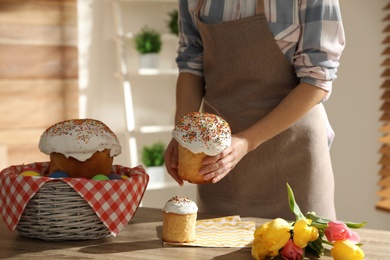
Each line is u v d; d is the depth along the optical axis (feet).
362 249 5.19
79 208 5.28
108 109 15.48
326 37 6.63
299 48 6.82
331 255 5.01
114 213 5.36
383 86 11.84
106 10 15.31
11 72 14.29
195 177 5.83
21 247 5.16
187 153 5.76
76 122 5.70
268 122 6.52
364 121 13.46
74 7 14.78
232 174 7.38
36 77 14.52
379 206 12.41
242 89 7.29
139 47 14.99
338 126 13.87
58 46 14.69
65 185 5.23
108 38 15.38
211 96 7.53
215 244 5.23
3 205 5.46
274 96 7.20
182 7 7.57
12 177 5.33
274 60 7.02
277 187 7.29
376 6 13.26
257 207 7.35
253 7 6.96
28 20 14.37
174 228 5.25
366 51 13.39
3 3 14.14
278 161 7.24
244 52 7.08
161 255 4.95
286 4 6.73
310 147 7.25
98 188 5.28
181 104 7.63
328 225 4.83
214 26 7.14
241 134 6.35
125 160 15.62
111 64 15.46
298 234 4.74
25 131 14.48
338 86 13.83
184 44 7.74
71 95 14.87
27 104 14.47
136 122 15.81
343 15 13.73
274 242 4.74
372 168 13.41
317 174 7.29
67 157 5.55
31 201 5.27
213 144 5.62
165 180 15.84
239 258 4.89
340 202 13.93
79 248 5.14
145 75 15.81
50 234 5.29
